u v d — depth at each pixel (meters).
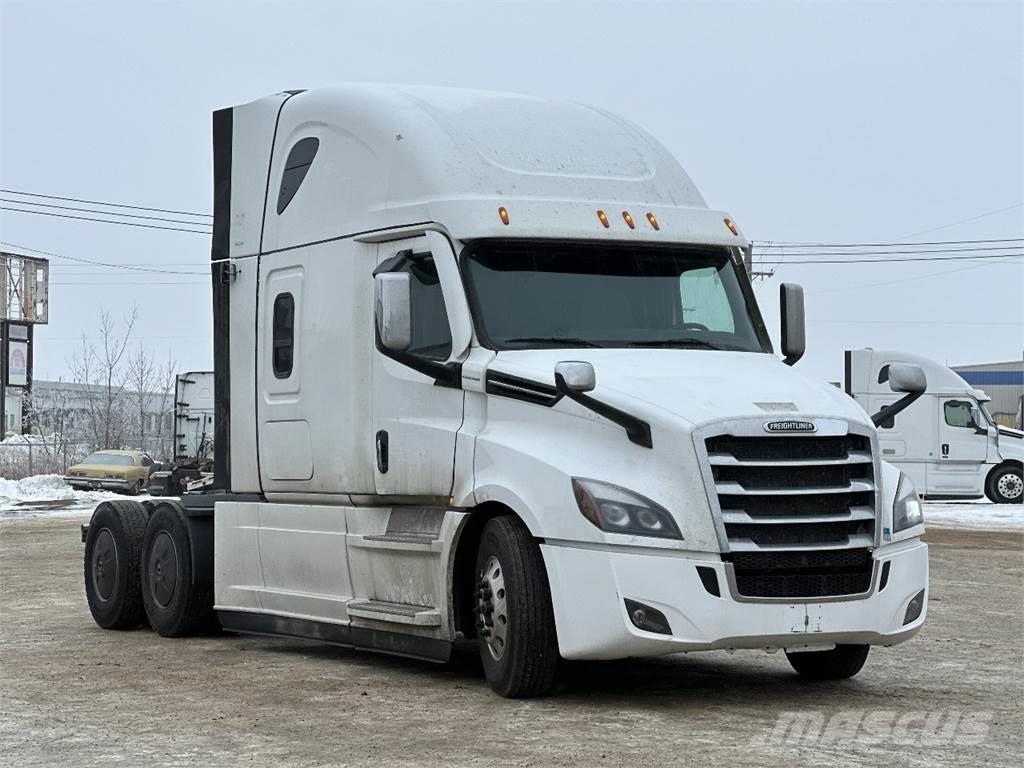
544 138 10.21
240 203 11.89
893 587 8.73
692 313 9.89
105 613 12.96
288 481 11.11
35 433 61.44
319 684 9.64
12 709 8.72
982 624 13.11
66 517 33.25
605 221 9.77
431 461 9.57
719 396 8.64
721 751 7.34
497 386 9.13
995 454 35.31
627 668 10.37
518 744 7.50
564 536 8.46
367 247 10.33
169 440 56.69
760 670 10.29
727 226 10.25
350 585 10.49
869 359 35.62
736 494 8.32
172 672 10.29
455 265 9.49
